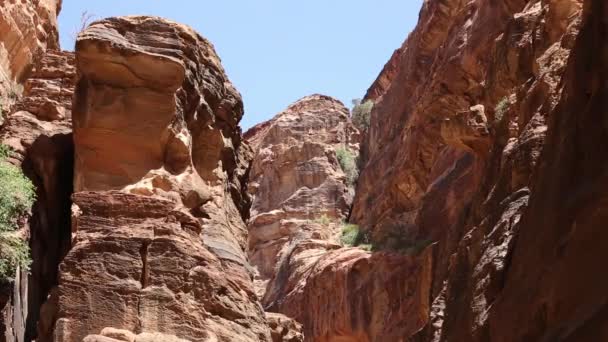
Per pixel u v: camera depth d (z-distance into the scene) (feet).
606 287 45.34
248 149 85.05
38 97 72.90
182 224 61.82
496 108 94.07
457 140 96.02
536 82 80.38
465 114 94.79
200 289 58.95
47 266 66.80
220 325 59.06
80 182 64.34
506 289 60.85
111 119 65.00
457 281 81.30
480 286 69.36
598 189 49.08
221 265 62.85
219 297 60.03
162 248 58.44
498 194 79.41
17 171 60.44
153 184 64.34
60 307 56.34
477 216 84.02
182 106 67.82
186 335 56.54
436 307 88.28
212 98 73.00
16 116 70.33
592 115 52.90
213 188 70.64
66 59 75.51
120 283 57.06
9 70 89.66
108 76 65.51
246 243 75.05
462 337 69.97
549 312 51.26
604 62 53.47
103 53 64.59
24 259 59.72
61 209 69.31
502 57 99.96
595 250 47.75
